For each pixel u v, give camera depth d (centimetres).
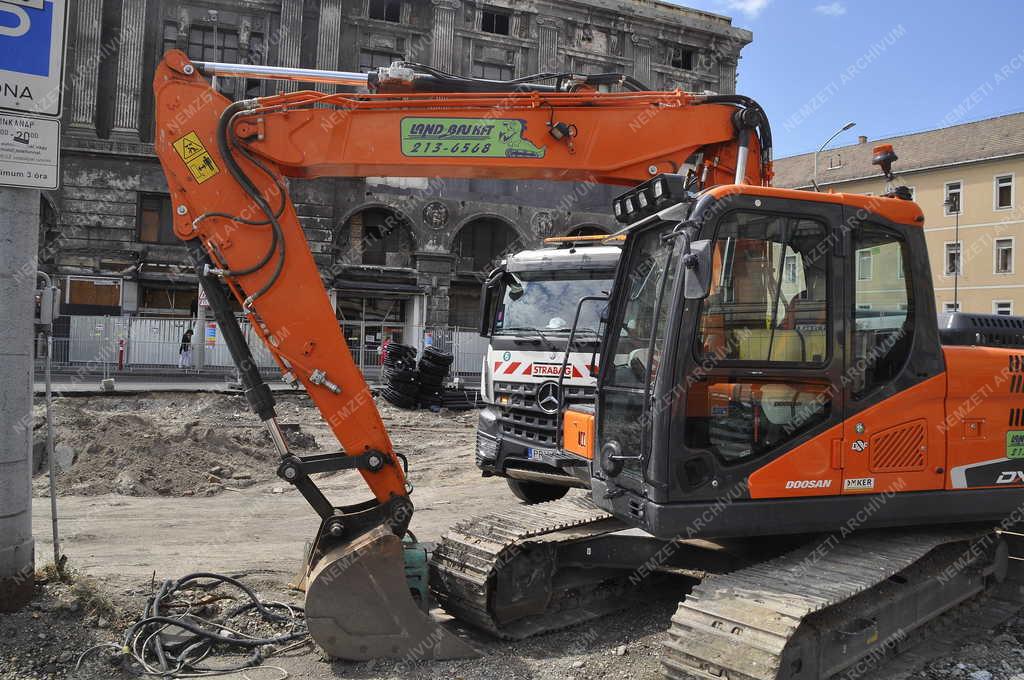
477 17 3047
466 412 1925
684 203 452
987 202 3950
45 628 448
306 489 481
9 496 461
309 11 2834
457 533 529
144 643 445
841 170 4516
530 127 515
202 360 2170
